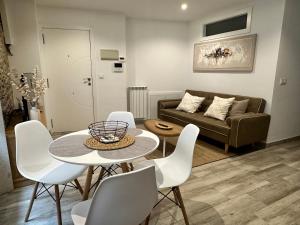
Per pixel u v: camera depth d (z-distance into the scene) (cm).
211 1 351
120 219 103
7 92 290
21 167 168
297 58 343
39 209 193
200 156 312
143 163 188
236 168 275
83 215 119
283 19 308
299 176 254
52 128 420
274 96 334
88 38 409
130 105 488
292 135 380
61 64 403
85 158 139
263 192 221
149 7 384
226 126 319
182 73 526
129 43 468
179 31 503
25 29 338
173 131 301
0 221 178
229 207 197
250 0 346
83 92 427
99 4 365
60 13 383
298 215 187
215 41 427
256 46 350
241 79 383
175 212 191
